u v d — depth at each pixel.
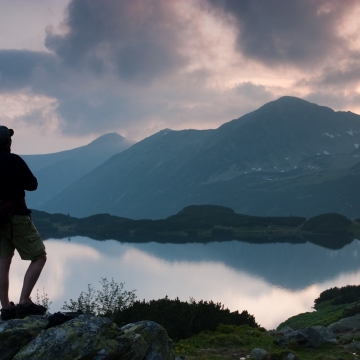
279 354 15.70
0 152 7.46
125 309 26.22
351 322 33.50
